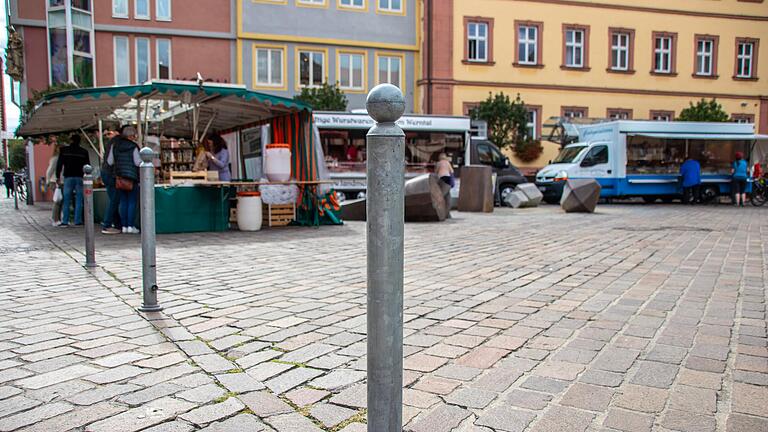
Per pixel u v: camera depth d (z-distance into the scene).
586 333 3.87
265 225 11.94
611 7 30.95
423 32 28.59
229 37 26.12
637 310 4.51
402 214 1.89
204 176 10.53
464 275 6.08
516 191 19.58
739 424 2.49
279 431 2.43
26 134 15.15
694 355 3.40
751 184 22.05
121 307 4.64
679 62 32.25
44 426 2.49
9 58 22.59
